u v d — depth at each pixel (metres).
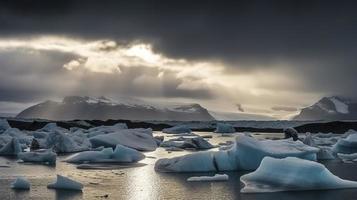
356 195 16.41
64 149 33.00
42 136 42.47
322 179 17.56
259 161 22.83
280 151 22.98
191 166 22.33
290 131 39.59
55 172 21.92
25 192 16.70
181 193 16.98
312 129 76.50
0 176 20.52
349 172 22.64
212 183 18.91
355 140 31.52
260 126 92.81
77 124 71.62
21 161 26.38
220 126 71.56
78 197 16.05
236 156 23.12
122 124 51.44
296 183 17.36
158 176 20.84
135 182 19.17
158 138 42.41
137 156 26.88
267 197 16.20
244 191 17.02
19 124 69.88
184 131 65.94
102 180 19.70
